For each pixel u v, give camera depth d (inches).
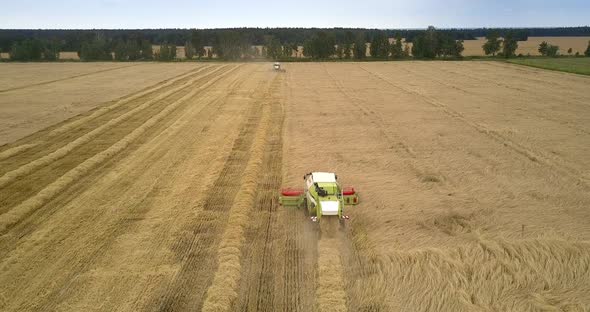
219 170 1010.1
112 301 541.0
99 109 1737.2
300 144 1237.7
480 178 970.7
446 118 1562.5
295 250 669.9
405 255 645.9
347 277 601.3
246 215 774.5
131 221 754.2
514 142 1243.8
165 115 1622.8
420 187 922.1
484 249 665.6
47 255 642.2
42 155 1138.0
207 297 546.6
